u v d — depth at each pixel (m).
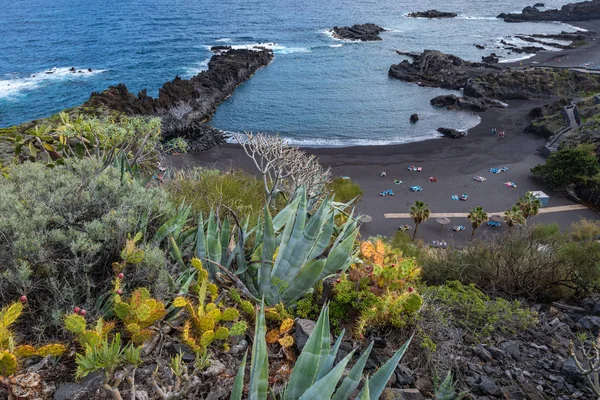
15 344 3.26
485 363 4.73
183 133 57.25
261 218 7.21
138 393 3.14
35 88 78.00
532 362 4.91
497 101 75.50
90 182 4.54
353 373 3.15
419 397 3.81
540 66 95.88
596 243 7.44
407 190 46.91
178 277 4.60
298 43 120.50
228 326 4.22
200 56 105.06
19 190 4.48
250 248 5.73
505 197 46.28
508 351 5.01
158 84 84.50
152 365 3.47
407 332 4.56
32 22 145.38
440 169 52.31
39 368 3.21
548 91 78.94
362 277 4.76
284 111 71.38
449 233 38.47
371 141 60.91
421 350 4.41
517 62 100.88
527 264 7.63
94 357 2.95
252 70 90.94
